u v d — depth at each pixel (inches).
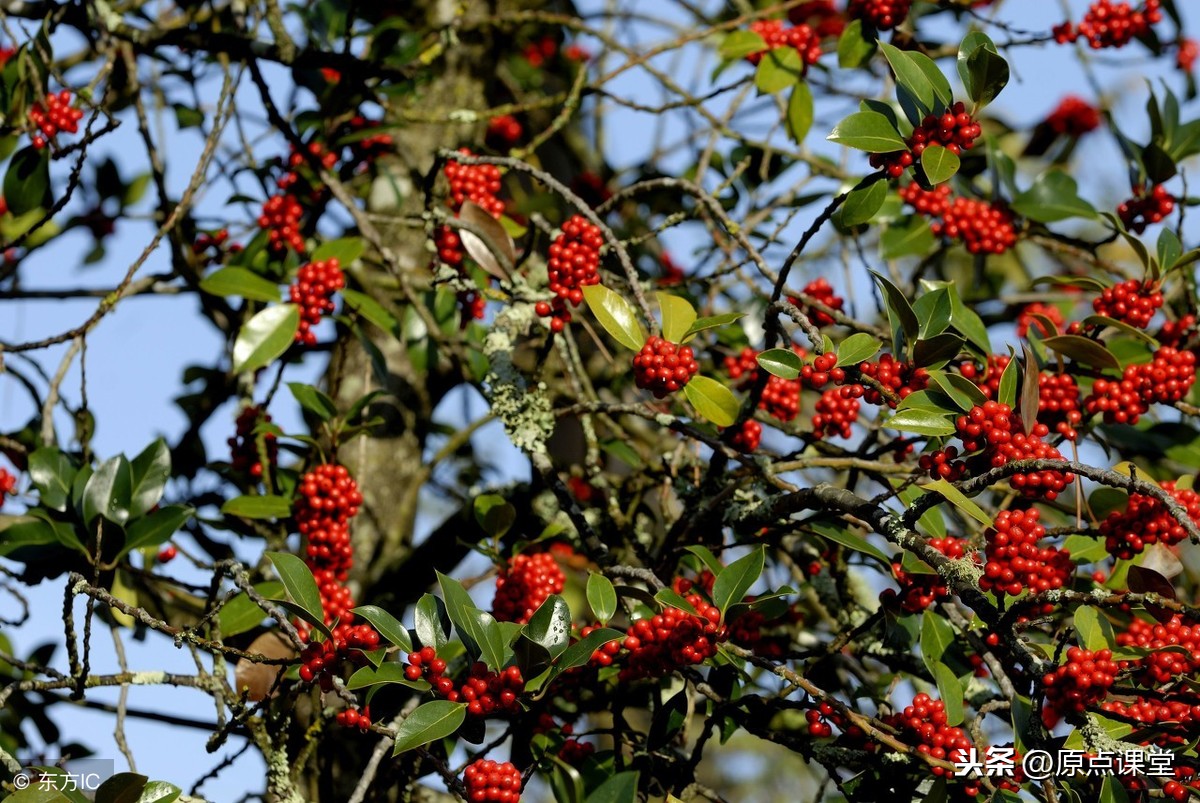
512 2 269.9
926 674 169.5
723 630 133.6
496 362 166.9
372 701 160.6
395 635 129.8
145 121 200.7
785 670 133.2
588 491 211.8
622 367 205.5
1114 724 127.7
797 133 203.2
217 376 227.8
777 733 143.7
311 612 129.9
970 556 126.6
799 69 201.8
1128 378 152.9
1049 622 159.3
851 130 128.9
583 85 212.4
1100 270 221.5
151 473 171.2
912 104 131.5
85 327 173.6
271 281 196.2
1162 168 193.3
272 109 191.6
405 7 250.2
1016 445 121.7
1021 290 244.5
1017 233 208.5
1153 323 215.8
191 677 154.6
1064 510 164.4
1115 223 168.1
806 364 130.0
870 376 131.6
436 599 135.6
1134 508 132.9
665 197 248.1
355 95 203.3
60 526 165.2
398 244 229.1
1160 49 210.5
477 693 124.9
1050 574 114.8
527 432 161.0
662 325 138.9
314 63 196.7
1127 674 128.6
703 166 218.7
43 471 169.2
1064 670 117.9
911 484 127.7
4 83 186.2
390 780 175.2
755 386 150.1
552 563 161.0
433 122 208.8
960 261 273.9
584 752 154.2
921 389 131.3
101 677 149.5
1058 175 203.6
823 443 187.3
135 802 127.5
